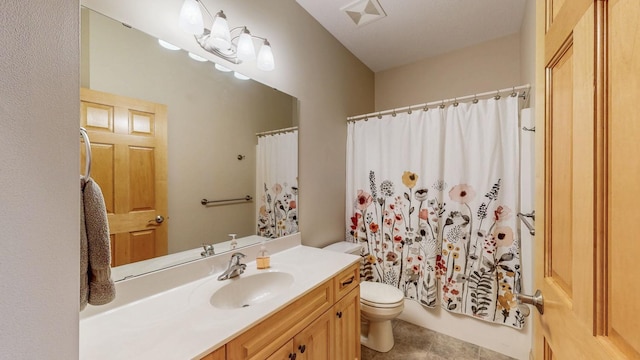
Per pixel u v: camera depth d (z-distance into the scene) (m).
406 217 2.23
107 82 1.01
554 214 0.72
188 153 1.29
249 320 0.91
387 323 1.94
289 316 1.07
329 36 2.26
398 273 2.28
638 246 0.39
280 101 1.78
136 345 0.77
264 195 1.68
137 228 1.10
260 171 1.66
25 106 0.42
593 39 0.50
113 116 1.03
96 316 0.92
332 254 1.69
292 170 1.90
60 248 0.46
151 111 1.15
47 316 0.45
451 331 2.07
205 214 1.37
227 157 1.47
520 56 2.22
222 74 1.43
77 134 0.49
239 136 1.53
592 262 0.50
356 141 2.49
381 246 2.36
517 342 1.82
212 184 1.40
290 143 1.88
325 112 2.22
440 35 2.31
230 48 1.39
